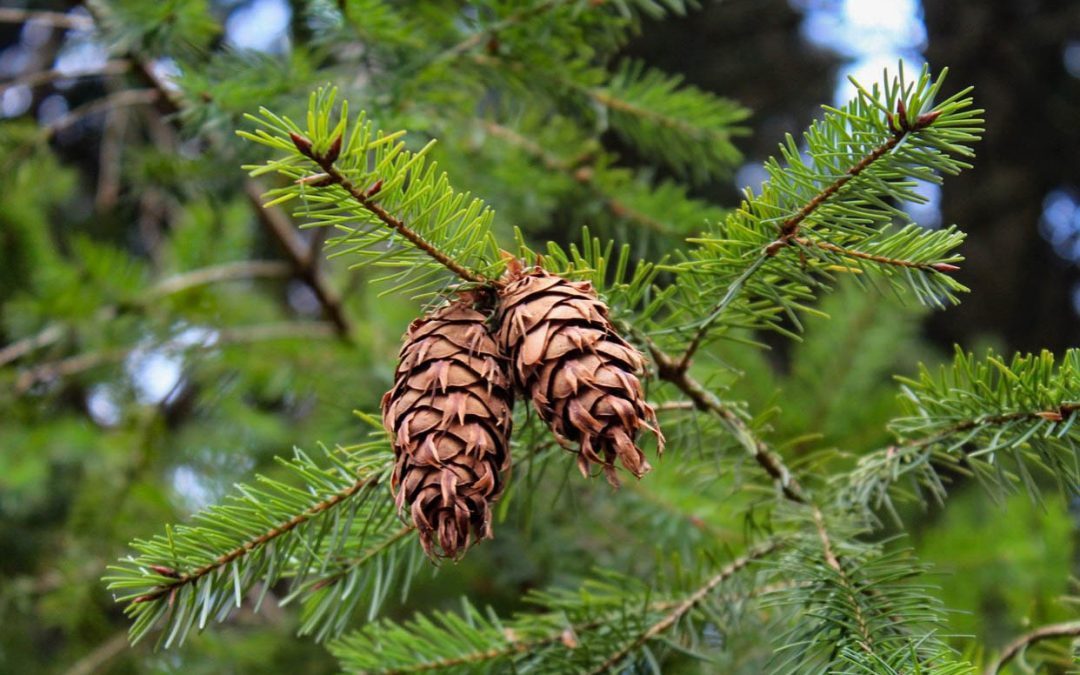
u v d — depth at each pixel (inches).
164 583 26.7
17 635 48.6
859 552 27.8
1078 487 27.1
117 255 50.9
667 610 29.2
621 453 25.4
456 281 26.8
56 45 72.6
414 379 26.1
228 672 43.8
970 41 80.1
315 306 82.6
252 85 33.3
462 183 38.3
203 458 50.6
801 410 40.4
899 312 41.7
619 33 35.5
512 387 26.5
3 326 53.2
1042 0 82.1
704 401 28.6
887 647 26.1
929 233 26.5
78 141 78.5
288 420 63.1
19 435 49.9
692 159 38.3
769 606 28.5
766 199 26.4
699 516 33.3
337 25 33.4
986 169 85.4
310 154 25.1
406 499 25.9
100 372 51.2
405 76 33.6
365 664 28.7
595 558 37.4
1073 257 88.5
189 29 34.3
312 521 27.4
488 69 35.1
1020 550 35.2
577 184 38.4
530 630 29.1
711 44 81.5
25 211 48.1
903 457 28.4
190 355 49.4
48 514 55.2
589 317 26.0
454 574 43.5
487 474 25.7
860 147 25.8
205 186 36.7
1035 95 82.4
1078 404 26.9
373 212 25.7
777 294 27.3
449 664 28.7
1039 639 28.8
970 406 27.7
